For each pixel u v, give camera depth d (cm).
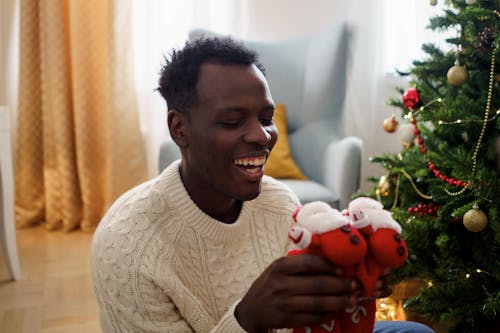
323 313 51
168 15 244
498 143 122
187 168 69
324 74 197
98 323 151
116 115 239
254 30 248
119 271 65
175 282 67
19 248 224
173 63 66
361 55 241
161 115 248
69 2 239
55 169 250
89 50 242
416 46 235
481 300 116
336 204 162
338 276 51
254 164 62
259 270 76
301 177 190
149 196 70
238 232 74
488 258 119
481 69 129
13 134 256
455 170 119
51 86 241
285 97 208
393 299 146
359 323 55
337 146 173
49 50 238
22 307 162
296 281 50
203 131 62
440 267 123
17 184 252
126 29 239
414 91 138
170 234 70
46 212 254
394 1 241
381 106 248
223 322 55
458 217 116
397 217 128
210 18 244
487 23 120
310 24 249
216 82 60
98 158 253
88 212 249
